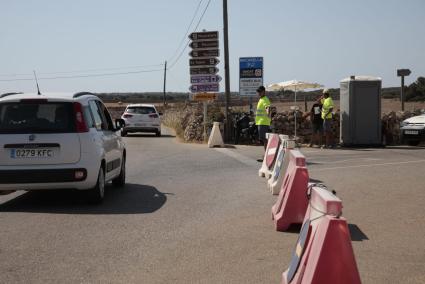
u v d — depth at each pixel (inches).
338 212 166.6
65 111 369.1
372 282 217.8
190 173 552.7
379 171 550.6
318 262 163.9
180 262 244.7
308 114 938.1
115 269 234.4
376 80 879.1
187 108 1483.8
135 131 1214.9
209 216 343.9
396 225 314.7
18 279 221.1
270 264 241.8
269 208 370.0
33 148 360.2
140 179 512.1
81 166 362.3
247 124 933.8
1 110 368.8
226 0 948.6
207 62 979.9
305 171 306.8
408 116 983.0
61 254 257.0
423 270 232.8
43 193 432.8
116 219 333.7
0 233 297.3
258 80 951.6
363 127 882.8
